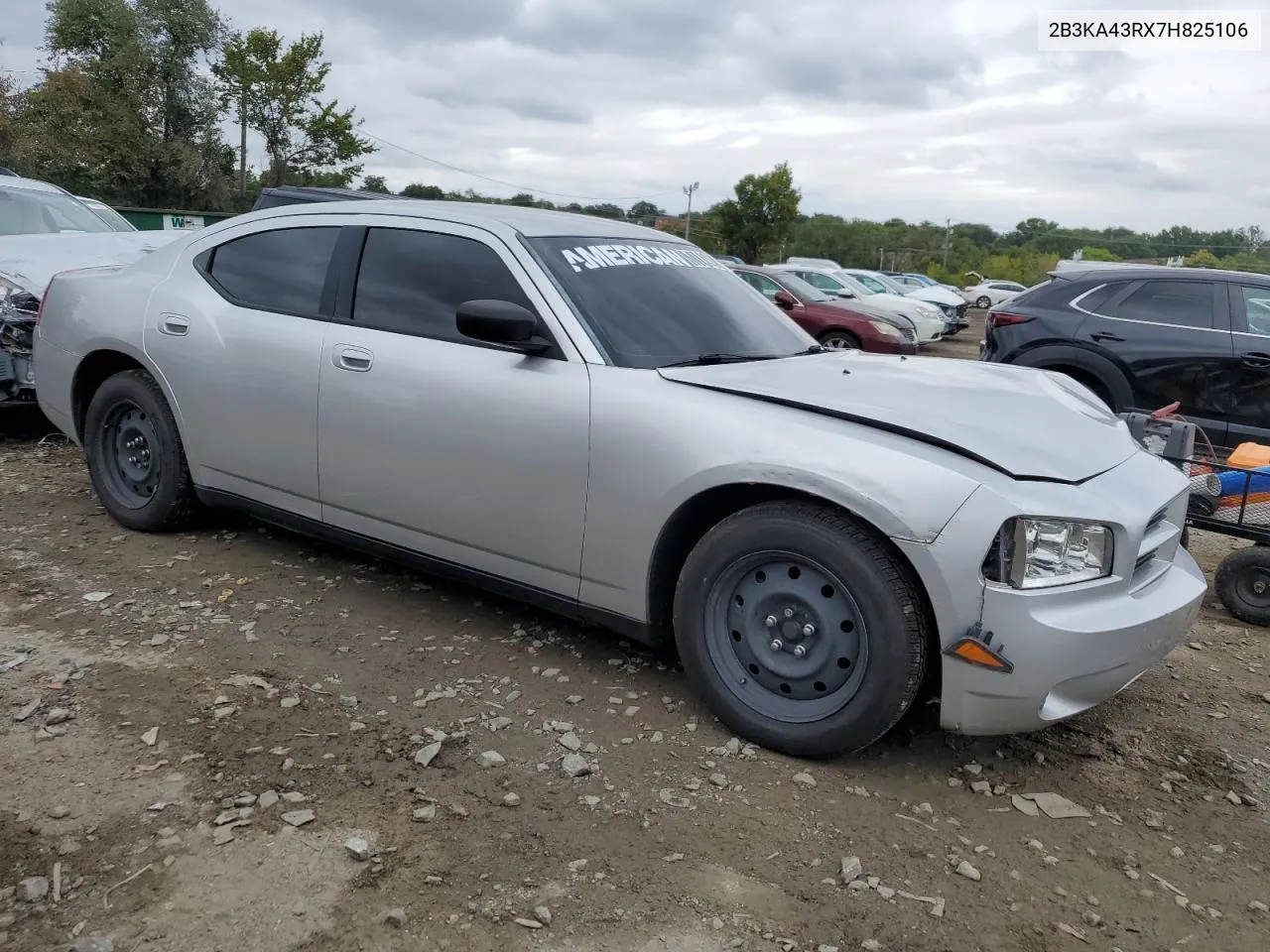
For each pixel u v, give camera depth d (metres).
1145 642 2.80
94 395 4.71
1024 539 2.62
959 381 3.49
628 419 3.11
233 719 3.01
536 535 3.36
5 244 6.91
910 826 2.69
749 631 3.02
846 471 2.73
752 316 3.99
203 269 4.40
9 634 3.52
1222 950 2.28
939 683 2.98
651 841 2.54
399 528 3.75
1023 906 2.39
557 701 3.26
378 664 3.46
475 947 2.14
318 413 3.84
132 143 36.78
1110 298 7.50
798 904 2.33
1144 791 2.96
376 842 2.46
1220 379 6.96
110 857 2.35
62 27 36.75
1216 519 4.52
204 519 4.78
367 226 3.93
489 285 3.55
